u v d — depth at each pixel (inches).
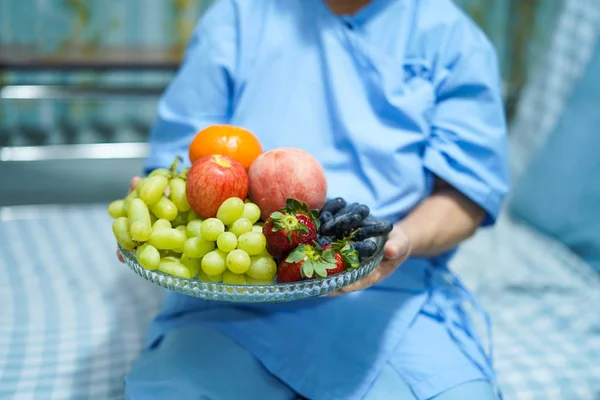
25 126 114.8
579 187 66.4
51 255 65.7
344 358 41.7
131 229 33.9
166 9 111.3
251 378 40.4
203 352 40.8
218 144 37.7
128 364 50.6
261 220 37.2
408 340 42.9
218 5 50.9
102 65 90.7
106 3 109.3
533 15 113.0
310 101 47.3
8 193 102.7
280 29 48.4
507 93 103.3
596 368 51.4
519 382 49.8
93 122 117.6
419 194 45.8
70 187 107.0
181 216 36.8
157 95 99.8
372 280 38.0
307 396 40.7
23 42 108.3
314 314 43.0
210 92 48.9
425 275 47.6
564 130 69.4
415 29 47.5
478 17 114.5
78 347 52.1
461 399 39.9
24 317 55.5
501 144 46.5
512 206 74.2
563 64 76.6
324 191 37.3
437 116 47.2
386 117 46.8
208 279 34.0
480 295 61.1
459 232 46.1
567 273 63.7
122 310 57.6
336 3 48.3
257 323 42.7
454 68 46.9
